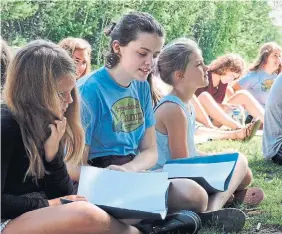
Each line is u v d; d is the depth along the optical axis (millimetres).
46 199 3100
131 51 3656
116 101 3750
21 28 8383
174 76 4258
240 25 10398
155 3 9445
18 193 3021
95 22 8867
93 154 3713
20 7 8227
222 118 7199
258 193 4258
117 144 3750
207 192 3812
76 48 4961
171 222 3342
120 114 3762
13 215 2980
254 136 7234
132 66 3672
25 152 2926
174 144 4188
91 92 3650
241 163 4109
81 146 3211
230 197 4113
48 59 2916
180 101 4230
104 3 8898
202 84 4289
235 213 3662
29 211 2990
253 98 7605
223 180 3795
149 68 3705
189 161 3969
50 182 3107
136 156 3881
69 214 2932
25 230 2949
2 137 2857
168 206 3559
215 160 3936
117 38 3707
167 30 9680
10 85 2910
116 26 3748
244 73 8133
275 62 7887
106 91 3713
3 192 2924
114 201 3189
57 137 2996
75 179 3549
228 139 6945
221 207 3828
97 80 3703
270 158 5844
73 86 3016
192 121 4375
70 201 3035
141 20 3672
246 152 6336
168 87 4586
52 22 8609
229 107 7520
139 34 3633
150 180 3279
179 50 4270
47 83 2895
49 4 8562
